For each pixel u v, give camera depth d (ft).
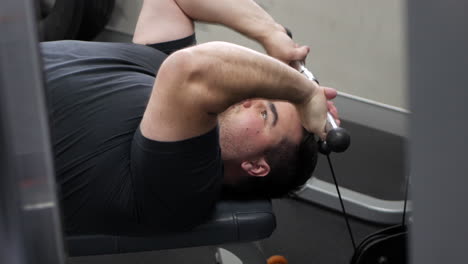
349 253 7.04
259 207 4.86
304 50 5.42
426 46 0.94
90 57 4.80
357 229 7.36
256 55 4.18
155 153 4.11
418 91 0.96
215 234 4.74
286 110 4.96
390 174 8.16
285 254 7.07
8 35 1.08
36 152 1.14
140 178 4.31
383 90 8.74
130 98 4.58
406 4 0.95
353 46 8.74
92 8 10.47
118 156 4.44
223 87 4.00
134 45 5.22
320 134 4.81
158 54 5.31
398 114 8.72
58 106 4.47
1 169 1.07
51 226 1.20
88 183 4.46
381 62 8.60
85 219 4.57
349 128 8.97
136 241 4.75
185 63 3.93
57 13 10.48
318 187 7.69
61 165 4.44
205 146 4.15
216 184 4.50
